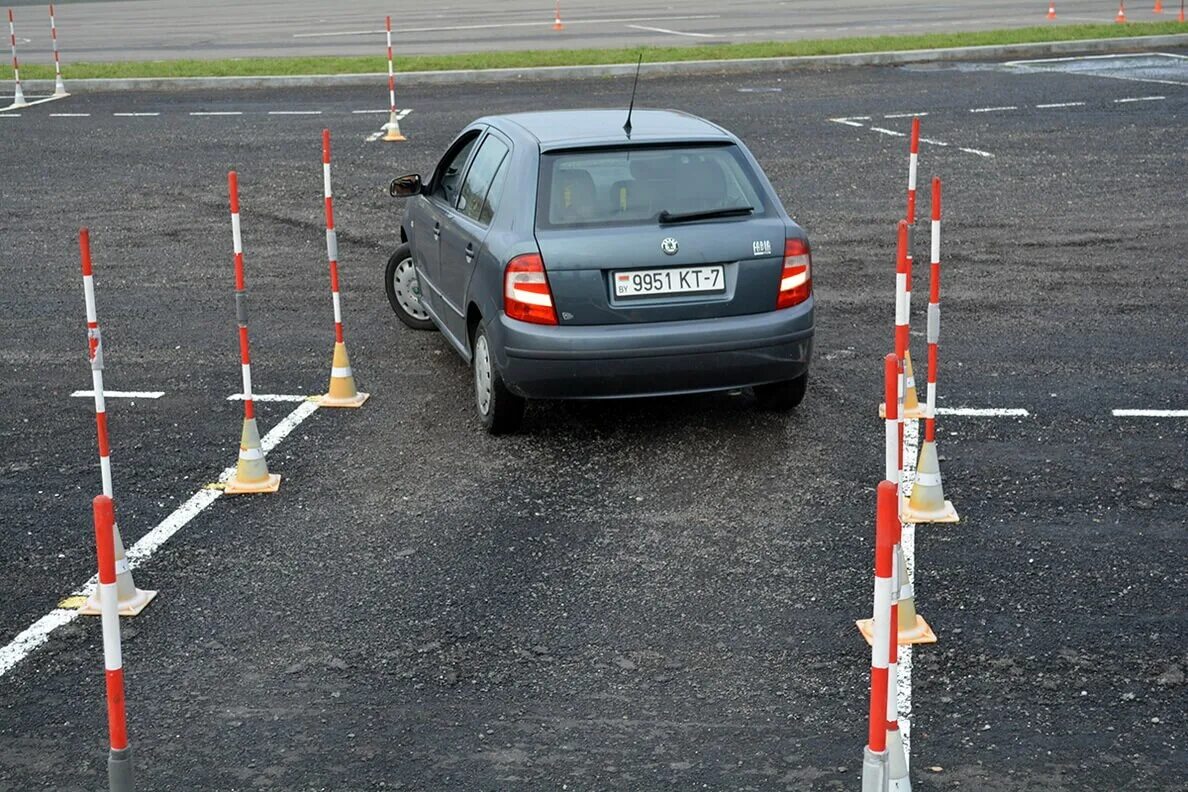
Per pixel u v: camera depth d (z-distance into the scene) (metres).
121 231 16.12
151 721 6.07
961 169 18.22
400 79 27.02
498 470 8.91
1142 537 7.68
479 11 41.78
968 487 8.43
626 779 5.55
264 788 5.55
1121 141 19.66
